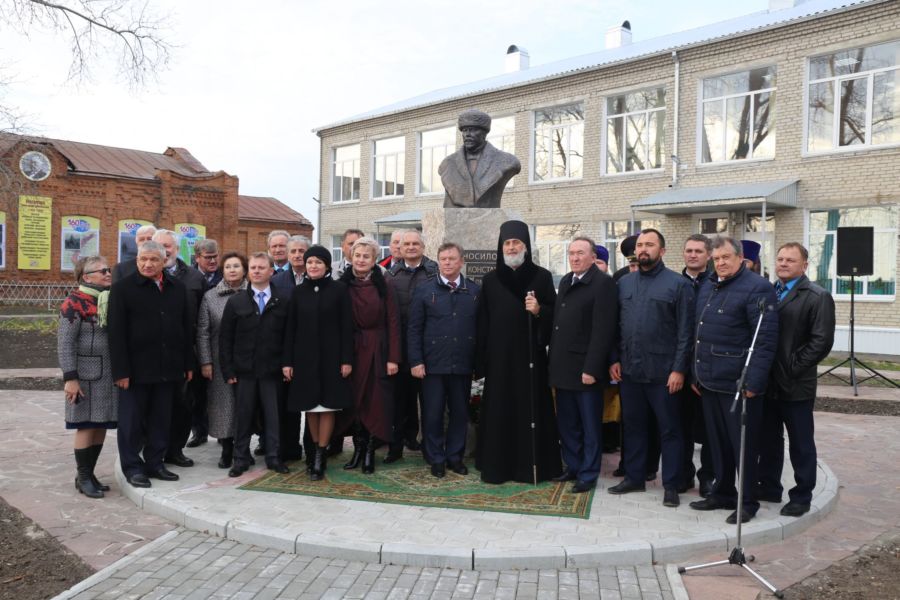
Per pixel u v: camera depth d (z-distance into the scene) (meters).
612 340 5.63
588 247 5.75
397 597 3.94
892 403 10.55
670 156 19.39
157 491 5.63
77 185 28.52
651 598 3.96
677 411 5.46
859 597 4.05
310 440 6.34
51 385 11.75
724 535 4.71
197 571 4.27
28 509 5.44
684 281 5.53
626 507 5.35
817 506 5.43
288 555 4.52
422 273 6.78
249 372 6.17
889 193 15.45
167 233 6.80
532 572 4.29
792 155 16.92
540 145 22.78
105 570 4.26
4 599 3.96
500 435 5.94
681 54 18.86
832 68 16.42
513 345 5.99
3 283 27.00
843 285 16.25
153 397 5.96
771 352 4.97
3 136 19.28
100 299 5.73
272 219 37.91
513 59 29.20
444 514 5.12
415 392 7.14
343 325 6.03
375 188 28.50
